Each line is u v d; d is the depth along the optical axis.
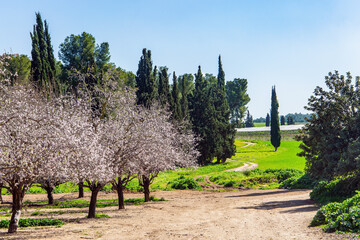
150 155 24.77
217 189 45.03
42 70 51.19
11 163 13.31
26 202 31.44
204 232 15.24
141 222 18.72
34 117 15.68
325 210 15.88
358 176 23.02
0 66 20.83
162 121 29.97
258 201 29.94
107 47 85.06
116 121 22.69
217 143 79.31
